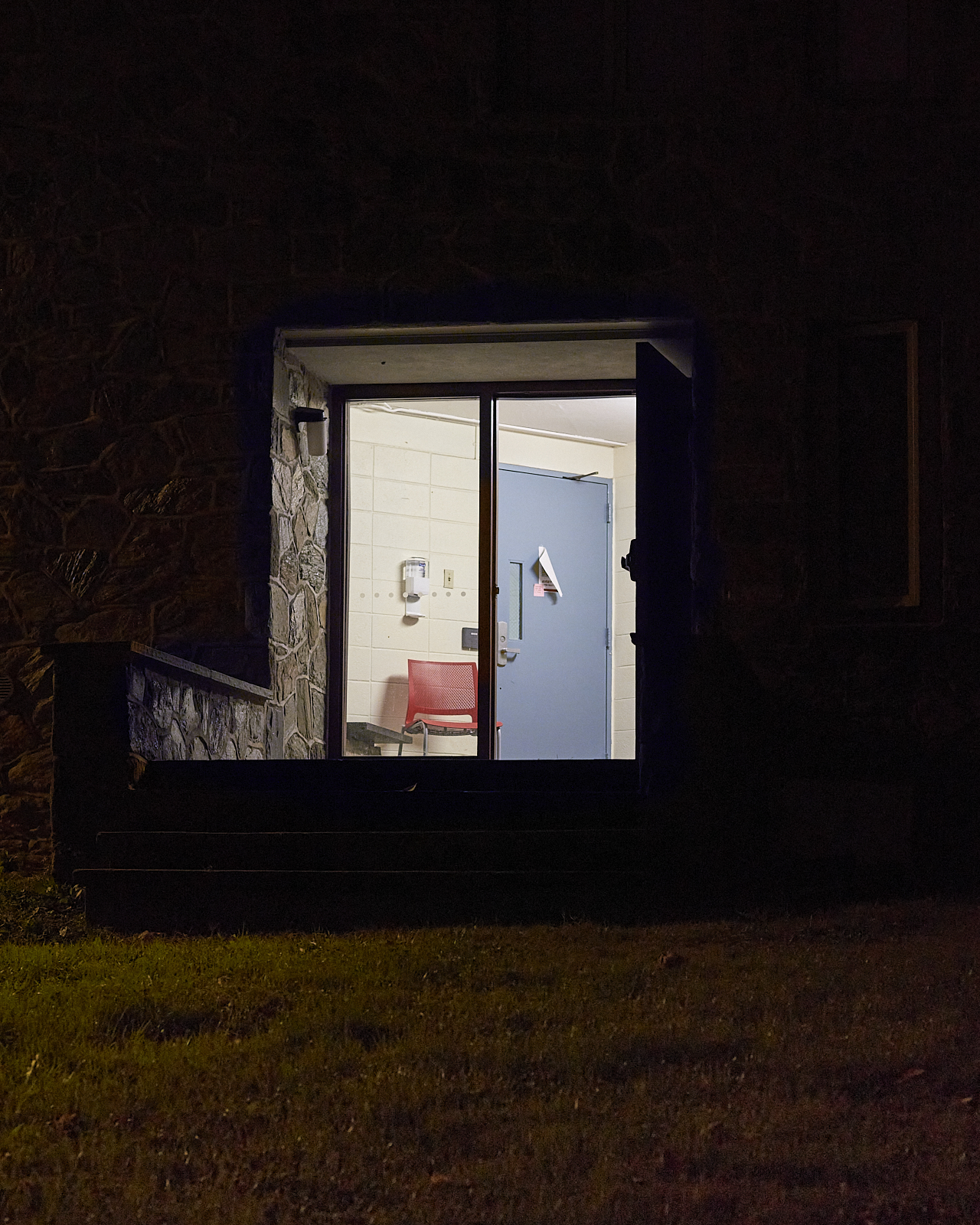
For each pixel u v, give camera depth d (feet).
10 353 31.30
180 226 31.24
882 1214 9.15
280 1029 13.85
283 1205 9.51
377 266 30.83
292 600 31.91
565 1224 9.04
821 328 30.27
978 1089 11.76
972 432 29.45
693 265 30.25
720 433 29.78
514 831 22.50
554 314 30.40
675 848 22.02
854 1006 14.35
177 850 22.67
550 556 39.88
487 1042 13.26
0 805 29.58
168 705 26.09
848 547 29.91
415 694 36.76
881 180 30.14
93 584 30.55
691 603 29.48
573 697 39.73
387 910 21.13
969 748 28.50
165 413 30.86
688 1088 11.87
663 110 30.63
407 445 37.27
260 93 31.37
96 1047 13.66
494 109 30.91
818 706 28.94
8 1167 10.38
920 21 30.55
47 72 31.76
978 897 21.49
